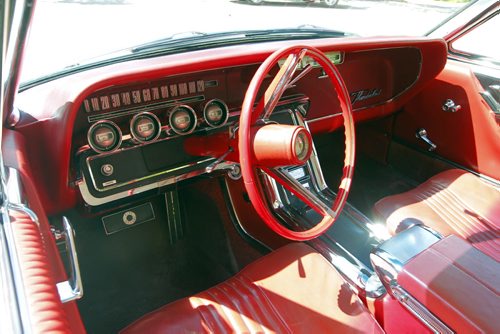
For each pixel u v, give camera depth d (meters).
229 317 1.19
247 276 1.35
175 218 2.14
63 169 1.37
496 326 0.93
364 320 1.20
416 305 1.09
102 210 1.71
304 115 1.82
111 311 1.80
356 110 2.21
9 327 0.53
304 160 1.08
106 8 2.65
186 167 1.64
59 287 0.78
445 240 1.21
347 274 1.53
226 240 2.09
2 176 0.77
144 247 2.13
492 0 2.00
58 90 1.41
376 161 2.78
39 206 0.96
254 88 1.11
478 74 2.13
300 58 1.20
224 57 1.43
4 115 1.20
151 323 1.18
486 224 1.74
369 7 6.32
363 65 2.05
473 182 1.94
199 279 1.97
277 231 1.16
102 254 2.06
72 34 2.05
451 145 2.32
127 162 1.52
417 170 2.57
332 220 1.29
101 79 1.26
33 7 0.74
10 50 0.89
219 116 1.57
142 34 2.06
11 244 0.69
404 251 1.20
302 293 1.26
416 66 2.16
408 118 2.51
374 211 1.86
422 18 4.07
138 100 1.48
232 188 2.12
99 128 1.36
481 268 1.09
